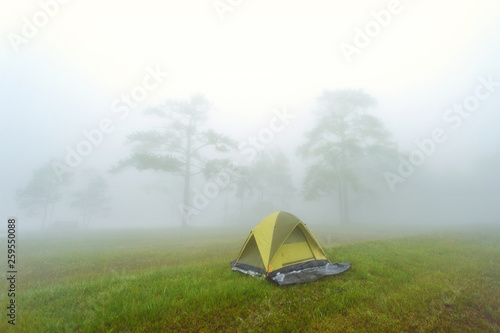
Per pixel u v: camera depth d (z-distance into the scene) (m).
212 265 7.49
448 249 9.13
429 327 3.57
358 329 3.53
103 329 3.56
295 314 3.96
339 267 6.54
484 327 3.65
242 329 3.52
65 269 8.04
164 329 3.55
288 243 6.70
